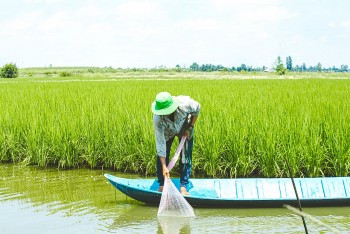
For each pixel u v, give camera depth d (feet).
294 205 22.00
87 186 27.07
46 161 33.47
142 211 21.80
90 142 32.65
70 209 22.13
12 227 19.38
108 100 44.37
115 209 22.11
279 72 272.92
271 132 29.04
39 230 18.97
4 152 34.91
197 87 70.18
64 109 38.83
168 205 20.97
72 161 32.81
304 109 36.29
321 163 28.78
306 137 29.66
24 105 43.55
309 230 18.83
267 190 24.07
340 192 23.75
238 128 30.27
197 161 29.68
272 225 19.51
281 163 28.55
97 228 19.24
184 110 22.40
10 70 219.61
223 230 18.92
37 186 27.07
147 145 30.25
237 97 47.32
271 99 44.70
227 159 29.81
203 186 24.39
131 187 22.00
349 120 31.27
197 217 20.70
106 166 32.63
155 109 21.98
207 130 30.14
